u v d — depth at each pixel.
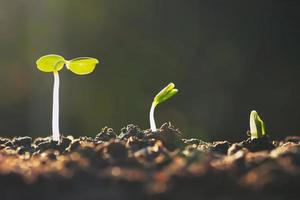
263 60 1.25
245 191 0.23
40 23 1.24
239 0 1.26
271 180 0.23
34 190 0.24
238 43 1.25
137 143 0.32
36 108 1.21
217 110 1.20
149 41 1.25
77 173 0.25
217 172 0.24
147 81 1.23
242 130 1.20
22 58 1.23
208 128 1.18
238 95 1.22
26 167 0.27
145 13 1.25
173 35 1.25
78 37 1.24
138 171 0.26
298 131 1.21
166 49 1.25
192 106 1.20
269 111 1.22
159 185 0.23
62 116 1.18
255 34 1.25
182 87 1.23
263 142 0.34
